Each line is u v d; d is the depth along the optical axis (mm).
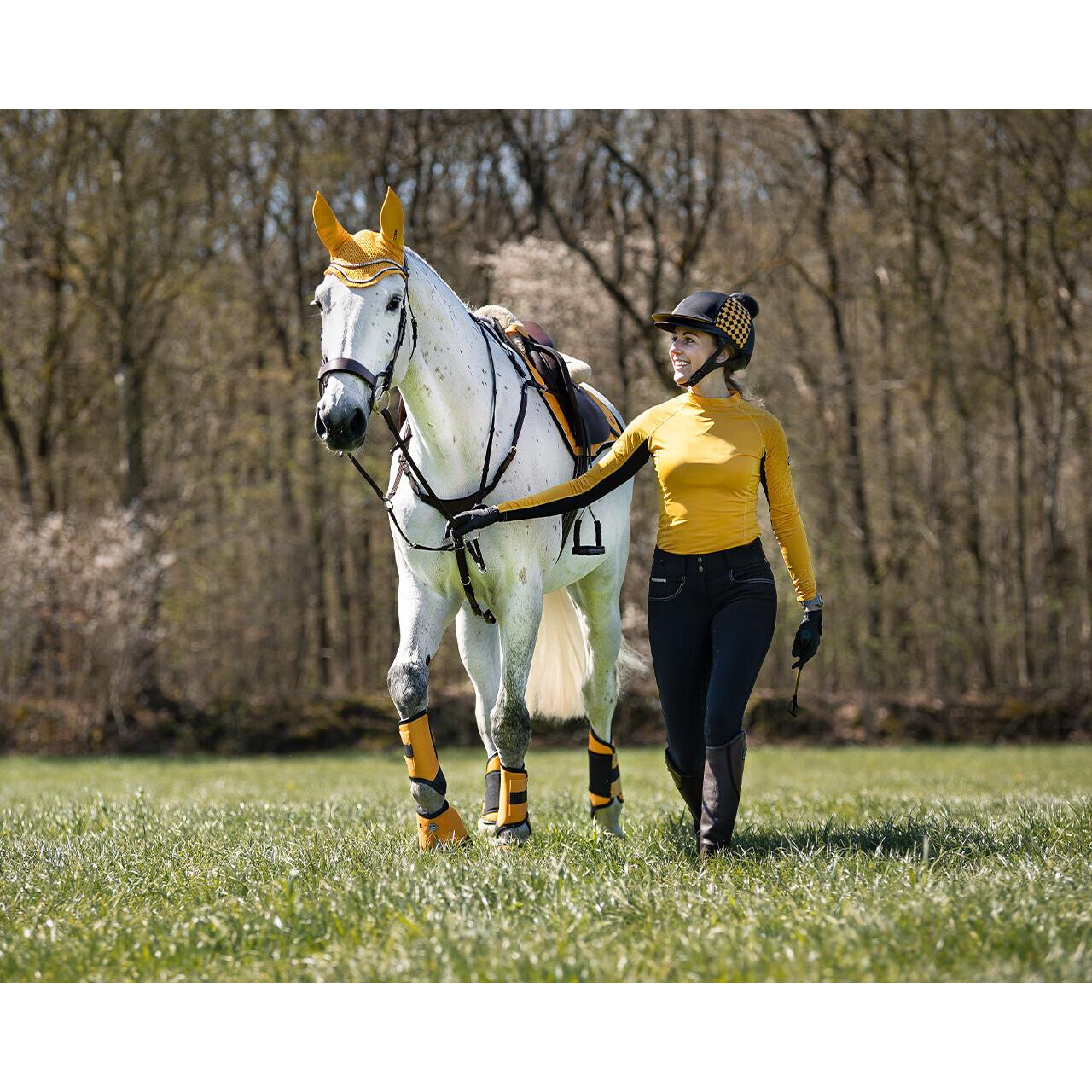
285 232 24109
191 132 20875
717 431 4438
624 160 23234
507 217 25500
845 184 24062
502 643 4789
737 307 4484
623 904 3531
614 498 5559
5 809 7648
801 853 4328
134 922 3521
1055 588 22906
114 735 19969
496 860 4172
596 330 22688
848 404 23344
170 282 22125
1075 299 22969
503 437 4793
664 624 4473
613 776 5543
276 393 23250
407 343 4395
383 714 21828
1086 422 23234
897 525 23344
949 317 23844
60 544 20562
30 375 23062
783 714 21953
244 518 23000
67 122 20906
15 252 22078
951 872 3930
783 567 21672
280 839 5059
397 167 24203
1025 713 21953
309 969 3135
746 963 3010
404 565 4852
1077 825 5047
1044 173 22547
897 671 24109
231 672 23094
